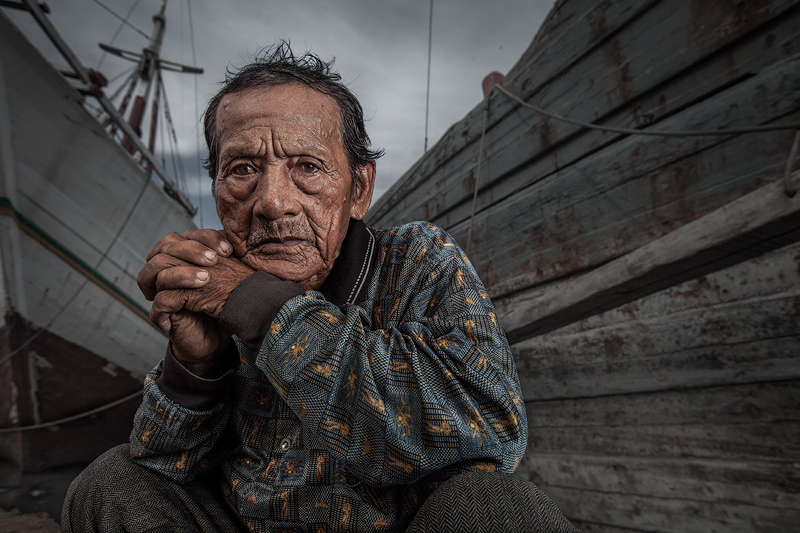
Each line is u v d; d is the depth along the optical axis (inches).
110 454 30.6
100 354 259.3
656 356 104.0
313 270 28.7
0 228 195.2
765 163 78.4
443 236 33.3
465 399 22.8
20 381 210.1
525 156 128.8
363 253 32.1
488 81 200.2
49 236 218.4
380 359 23.3
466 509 20.0
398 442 21.8
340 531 25.1
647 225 96.9
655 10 97.1
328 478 25.7
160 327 26.5
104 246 254.7
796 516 79.4
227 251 27.2
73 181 229.3
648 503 100.4
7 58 187.0
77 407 240.7
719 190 85.0
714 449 93.0
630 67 101.8
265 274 25.6
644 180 98.0
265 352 23.3
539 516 19.7
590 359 118.2
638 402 108.2
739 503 86.7
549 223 119.8
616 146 104.9
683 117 91.7
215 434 29.4
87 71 257.9
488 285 139.0
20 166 198.2
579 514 114.2
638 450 106.3
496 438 23.0
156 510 27.3
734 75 84.8
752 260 90.3
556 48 120.6
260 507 26.6
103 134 245.0
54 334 227.9
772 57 79.6
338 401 22.8
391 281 31.8
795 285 84.3
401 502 26.1
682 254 81.3
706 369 95.0
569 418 123.3
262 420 29.5
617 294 96.4
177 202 360.2
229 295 25.3
